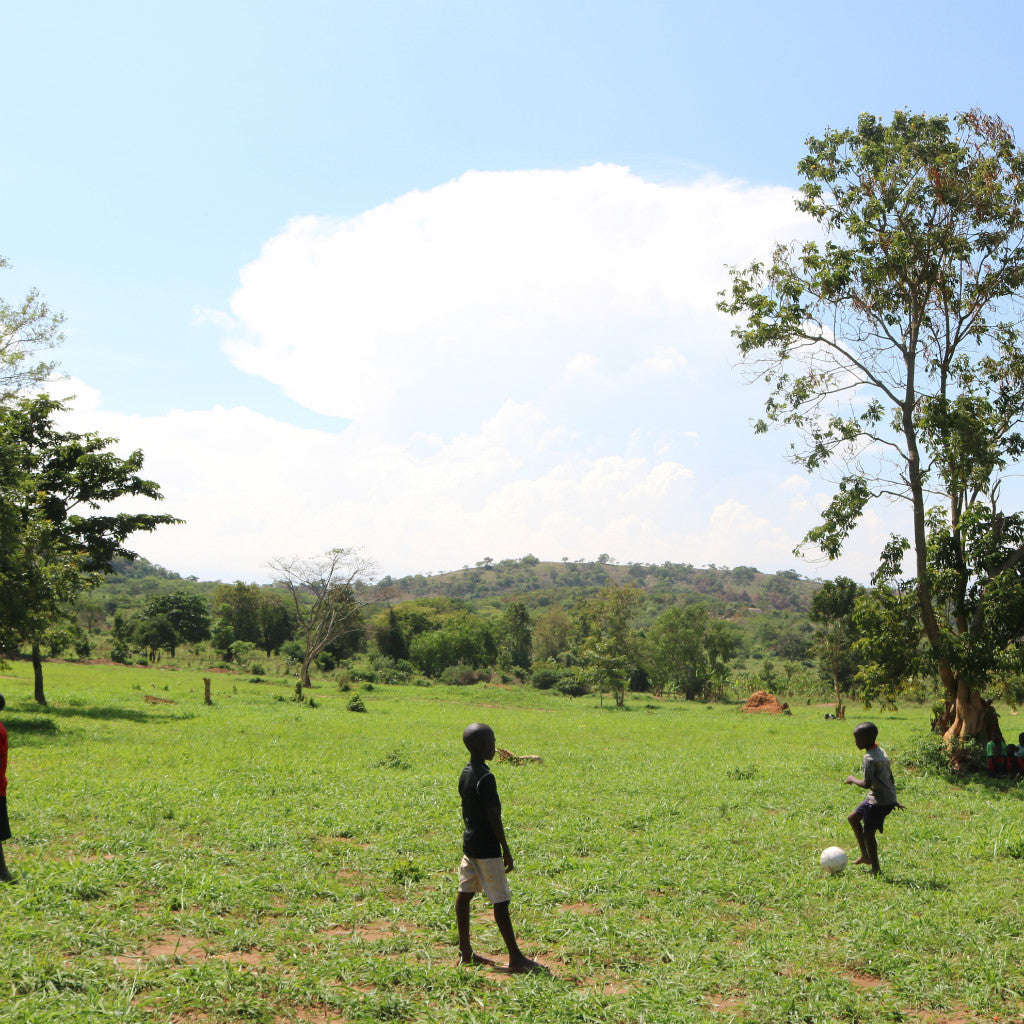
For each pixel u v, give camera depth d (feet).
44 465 100.32
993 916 26.32
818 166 71.72
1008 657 63.77
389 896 27.43
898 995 20.36
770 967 21.68
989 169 66.74
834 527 71.92
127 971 19.38
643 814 42.88
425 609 360.07
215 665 255.50
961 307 69.10
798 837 38.34
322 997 18.70
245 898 25.32
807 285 70.69
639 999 19.20
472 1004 18.80
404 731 94.12
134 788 43.37
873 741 32.55
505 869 21.22
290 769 55.62
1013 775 62.39
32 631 81.61
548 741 89.04
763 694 184.65
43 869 26.76
